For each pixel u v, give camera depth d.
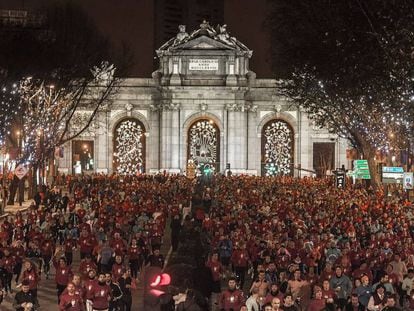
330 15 38.66
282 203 50.97
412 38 33.78
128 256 33.06
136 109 122.12
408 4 33.16
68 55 66.69
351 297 23.41
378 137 62.16
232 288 22.16
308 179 98.62
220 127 119.94
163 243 44.59
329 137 121.25
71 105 85.31
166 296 13.59
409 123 45.34
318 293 22.02
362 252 29.61
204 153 119.81
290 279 24.22
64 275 27.06
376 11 34.59
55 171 101.00
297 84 58.66
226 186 78.31
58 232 40.53
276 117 122.44
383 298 22.31
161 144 120.38
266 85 122.12
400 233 35.16
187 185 82.12
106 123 120.00
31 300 22.97
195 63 120.00
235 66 119.69
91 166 121.12
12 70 55.62
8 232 36.88
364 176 68.12
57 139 80.75
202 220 41.62
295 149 122.06
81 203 55.97
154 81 121.88
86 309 23.19
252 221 40.53
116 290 24.00
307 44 45.50
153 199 56.47
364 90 46.12
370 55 37.97
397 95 42.16
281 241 31.12
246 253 30.88
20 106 64.06
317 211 46.66
